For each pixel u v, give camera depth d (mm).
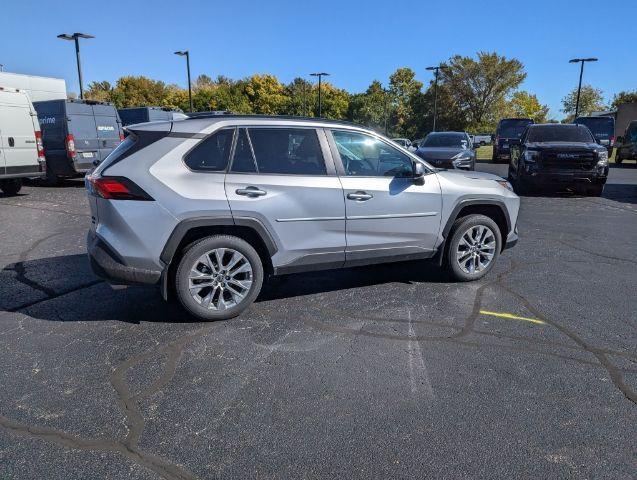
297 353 3609
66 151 12992
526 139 12875
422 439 2631
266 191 4117
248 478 2340
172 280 4109
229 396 3035
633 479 2342
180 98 63406
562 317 4309
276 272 4320
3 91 10742
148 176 3828
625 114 37875
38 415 2822
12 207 9906
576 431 2705
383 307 4535
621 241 7348
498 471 2393
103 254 3863
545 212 9969
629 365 3449
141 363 3443
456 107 65312
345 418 2816
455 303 4645
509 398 3023
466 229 5145
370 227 4602
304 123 4402
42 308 4457
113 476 2340
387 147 4785
